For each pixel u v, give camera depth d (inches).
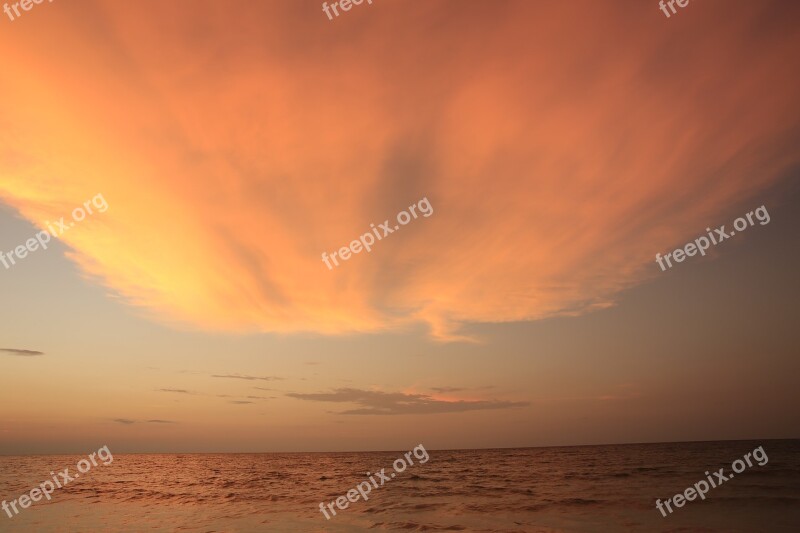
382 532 685.9
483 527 701.9
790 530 620.7
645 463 2036.2
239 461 3754.9
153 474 2143.2
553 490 1136.2
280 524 757.3
